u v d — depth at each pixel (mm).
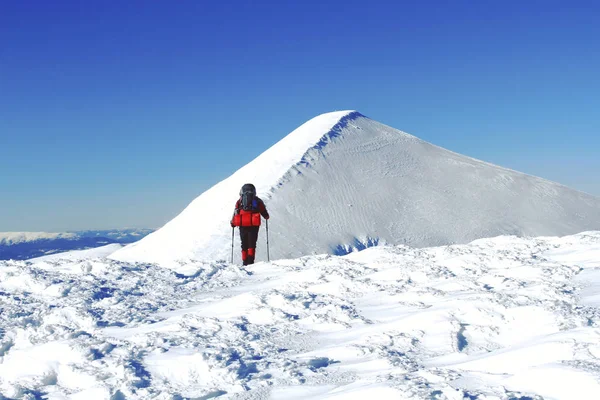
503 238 11992
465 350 5234
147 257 41906
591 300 6188
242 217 14633
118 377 5070
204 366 5148
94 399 4680
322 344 5930
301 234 39969
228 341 6004
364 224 42875
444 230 43438
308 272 9797
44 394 4949
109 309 7957
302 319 6875
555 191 53625
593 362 3777
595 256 9023
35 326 7156
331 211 44000
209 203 50906
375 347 5430
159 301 8570
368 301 7637
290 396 4453
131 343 5926
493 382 3834
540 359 4207
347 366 5074
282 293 7953
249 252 14688
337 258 11664
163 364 5281
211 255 37438
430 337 5625
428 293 7430
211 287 9758
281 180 47531
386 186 49469
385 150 57469
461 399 3486
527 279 7719
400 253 11195
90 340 5957
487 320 5852
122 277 10297
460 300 6586
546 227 45438
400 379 4066
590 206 51938
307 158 52125
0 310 7859
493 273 8398
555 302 6074
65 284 9328
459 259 9820
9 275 10047
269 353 5625
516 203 49312
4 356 5887
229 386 4781
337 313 7016
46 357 5629
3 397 4902
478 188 51625
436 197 48781
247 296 7898
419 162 56094
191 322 6820
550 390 3500
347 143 57000
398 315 6680
